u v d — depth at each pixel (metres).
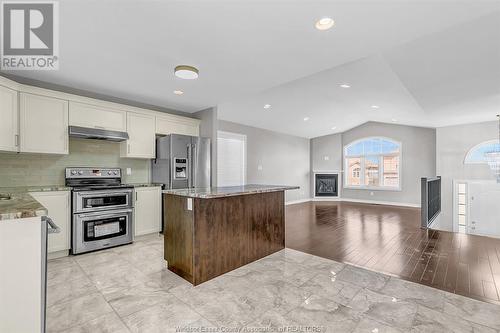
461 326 1.81
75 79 3.15
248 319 1.89
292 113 6.36
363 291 2.33
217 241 2.65
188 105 4.44
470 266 2.95
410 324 1.84
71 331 1.73
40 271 1.33
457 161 6.62
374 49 2.33
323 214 6.48
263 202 3.25
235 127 6.79
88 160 3.74
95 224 3.32
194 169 4.32
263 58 2.53
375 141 8.80
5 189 2.97
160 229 4.07
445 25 1.92
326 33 2.05
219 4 1.68
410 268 2.89
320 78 3.93
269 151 7.88
